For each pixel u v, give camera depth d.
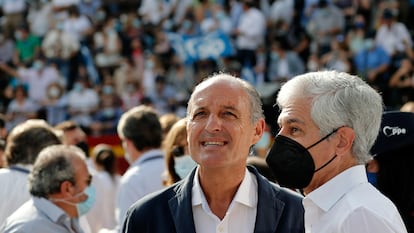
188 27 16.05
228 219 3.59
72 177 4.52
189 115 3.57
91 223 6.61
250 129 3.56
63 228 4.46
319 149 3.25
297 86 3.31
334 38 14.95
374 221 3.00
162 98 14.38
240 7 15.78
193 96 3.56
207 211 3.58
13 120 13.94
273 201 3.66
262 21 15.47
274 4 16.17
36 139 5.15
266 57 15.03
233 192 3.62
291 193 3.77
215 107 3.49
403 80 13.16
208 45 15.24
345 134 3.24
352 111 3.22
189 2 16.73
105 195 6.79
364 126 3.24
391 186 4.02
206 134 3.48
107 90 14.34
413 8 15.91
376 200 3.11
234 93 3.52
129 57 15.85
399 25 14.23
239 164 3.55
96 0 17.62
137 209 3.68
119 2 17.59
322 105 3.22
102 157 7.36
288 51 14.99
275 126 8.92
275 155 3.33
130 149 5.80
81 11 17.34
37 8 17.61
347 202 3.13
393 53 14.03
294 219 3.68
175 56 15.25
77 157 4.58
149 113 5.79
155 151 5.65
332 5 15.28
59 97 14.38
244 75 14.82
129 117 5.80
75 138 7.61
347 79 3.28
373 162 4.05
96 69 15.88
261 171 4.79
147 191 5.39
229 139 3.48
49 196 4.49
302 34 15.72
